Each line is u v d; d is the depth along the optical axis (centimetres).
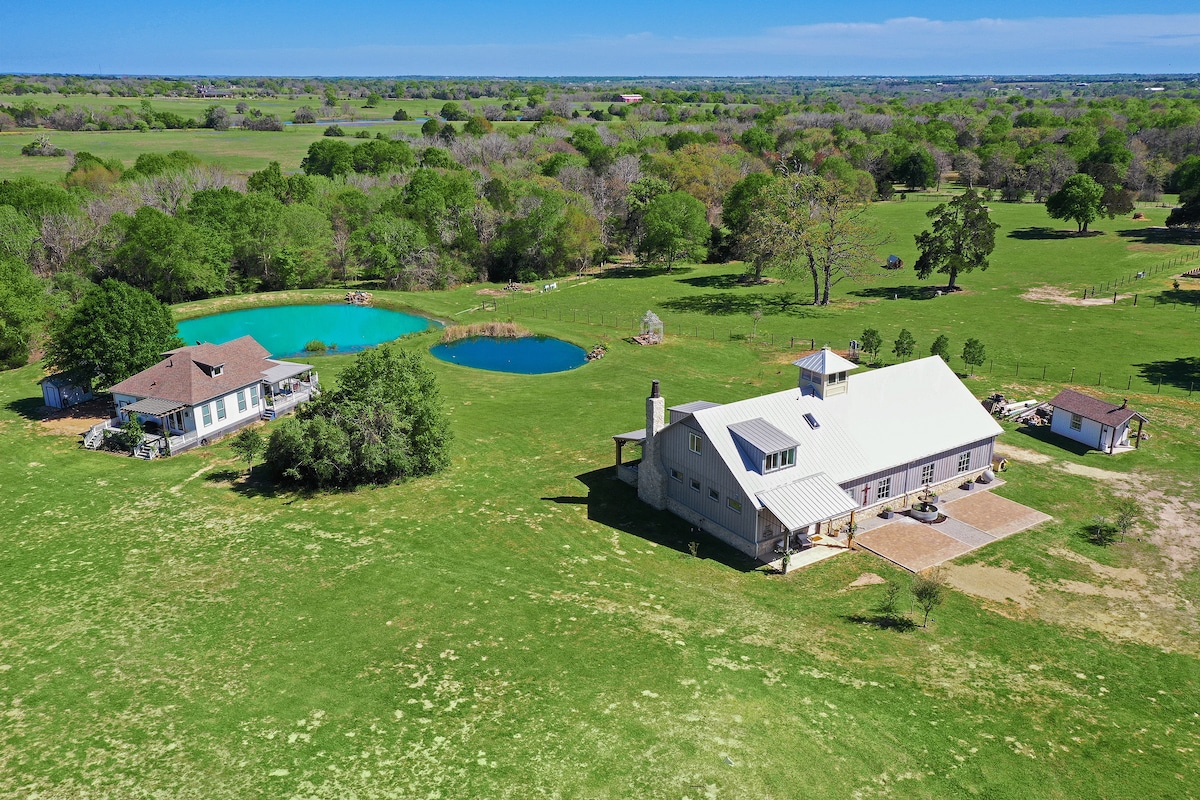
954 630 3209
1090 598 3441
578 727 2614
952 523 4131
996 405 5644
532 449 5166
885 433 4300
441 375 6825
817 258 9406
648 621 3253
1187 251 10912
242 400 5706
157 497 4500
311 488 4603
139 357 5697
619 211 13688
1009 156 17275
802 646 3088
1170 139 18412
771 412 4106
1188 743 2569
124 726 2630
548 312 9269
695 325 8488
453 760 2472
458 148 17700
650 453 4294
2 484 4634
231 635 3161
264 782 2383
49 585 3556
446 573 3647
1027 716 2692
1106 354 6962
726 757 2477
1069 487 4519
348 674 2905
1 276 7025
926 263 9694
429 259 10775
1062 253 11444
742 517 3822
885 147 18125
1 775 2402
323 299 9888
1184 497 4366
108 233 9644
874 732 2600
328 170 16225
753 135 19300
